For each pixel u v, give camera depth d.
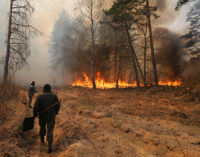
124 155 2.74
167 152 2.78
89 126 4.39
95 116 5.40
